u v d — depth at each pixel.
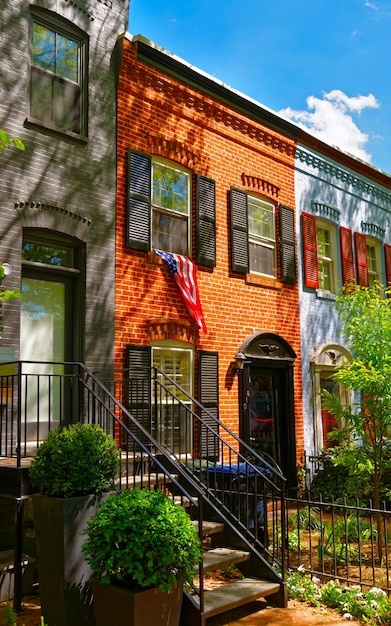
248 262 10.67
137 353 8.37
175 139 9.54
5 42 7.25
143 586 4.40
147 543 4.41
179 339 9.12
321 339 12.44
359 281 13.84
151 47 9.05
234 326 10.28
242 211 10.70
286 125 11.95
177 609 4.63
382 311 7.78
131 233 8.52
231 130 10.73
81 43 8.37
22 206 7.21
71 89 8.18
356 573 6.81
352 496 8.74
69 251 7.98
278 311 11.38
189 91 9.84
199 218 9.80
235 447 9.86
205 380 9.45
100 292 8.05
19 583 5.44
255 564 6.09
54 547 4.97
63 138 7.82
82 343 7.80
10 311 6.93
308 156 12.77
